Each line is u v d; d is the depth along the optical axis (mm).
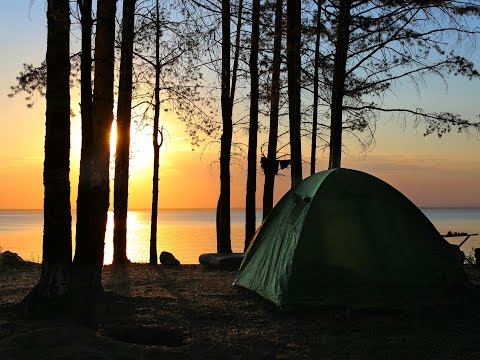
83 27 7957
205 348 6223
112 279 11492
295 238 8352
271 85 15453
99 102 8383
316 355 6066
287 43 14094
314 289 7867
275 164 15969
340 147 13391
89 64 8055
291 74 14219
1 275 12352
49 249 7484
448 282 8133
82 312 7332
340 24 13102
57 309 7254
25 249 51000
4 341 5961
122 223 15766
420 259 8203
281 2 14891
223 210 17016
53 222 7496
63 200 7555
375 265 8078
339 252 8117
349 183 8680
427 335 6785
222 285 10273
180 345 6668
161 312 7758
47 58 7641
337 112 13328
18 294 9266
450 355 6059
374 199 8570
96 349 5801
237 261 13766
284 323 7344
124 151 15789
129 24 14789
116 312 7648
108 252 47438
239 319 7527
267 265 8906
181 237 88125
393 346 6305
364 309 7727
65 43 7688
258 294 8820
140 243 67188
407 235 8359
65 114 7625
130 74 15719
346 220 8344
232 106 16906
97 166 8180
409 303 7824
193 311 7891
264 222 10016
